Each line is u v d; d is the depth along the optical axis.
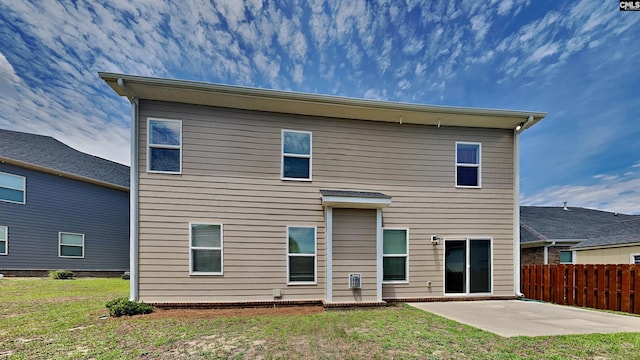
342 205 7.59
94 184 15.41
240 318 6.01
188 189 7.42
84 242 14.84
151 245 7.16
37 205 13.42
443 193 8.55
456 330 5.13
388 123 8.55
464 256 8.44
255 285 7.44
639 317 6.25
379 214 7.78
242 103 7.62
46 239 13.59
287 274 7.58
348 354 4.04
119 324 5.48
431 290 8.19
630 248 11.62
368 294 7.46
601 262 12.47
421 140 8.63
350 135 8.34
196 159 7.51
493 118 8.43
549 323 5.66
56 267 13.81
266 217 7.68
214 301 7.22
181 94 7.23
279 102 7.59
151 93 7.19
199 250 7.34
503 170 8.84
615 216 17.73
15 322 5.59
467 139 8.80
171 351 4.16
